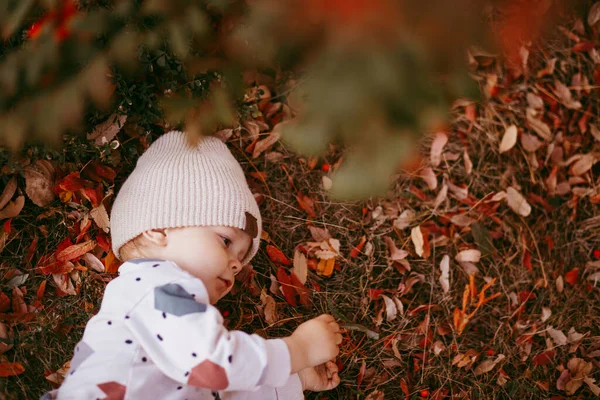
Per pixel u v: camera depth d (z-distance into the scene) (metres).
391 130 0.81
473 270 2.08
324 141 0.82
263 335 1.89
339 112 0.76
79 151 1.71
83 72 1.04
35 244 1.74
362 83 0.74
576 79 2.20
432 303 2.04
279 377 1.40
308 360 1.50
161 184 1.54
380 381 1.93
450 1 0.75
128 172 1.83
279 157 2.03
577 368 1.97
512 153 2.16
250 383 1.34
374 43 0.74
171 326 1.31
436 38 0.77
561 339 2.01
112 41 1.14
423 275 2.05
